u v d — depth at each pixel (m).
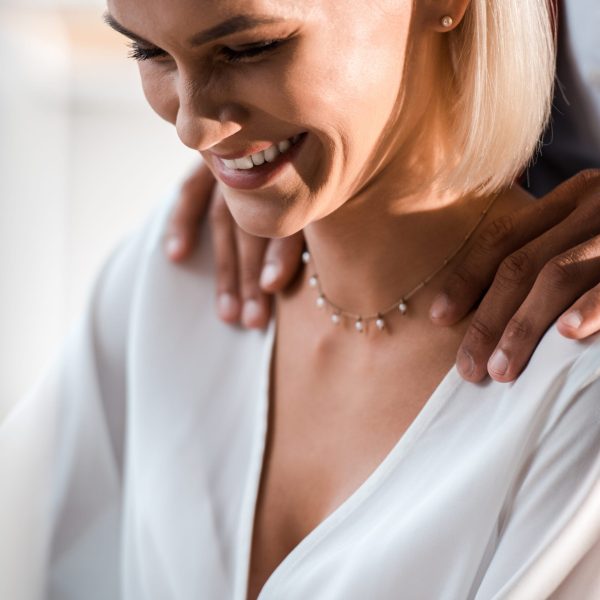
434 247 1.09
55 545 1.38
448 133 1.05
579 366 0.92
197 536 1.20
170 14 0.87
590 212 1.03
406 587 0.98
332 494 1.11
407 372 1.09
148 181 3.84
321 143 0.95
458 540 0.96
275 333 1.25
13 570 1.37
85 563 1.38
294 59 0.90
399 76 0.97
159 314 1.34
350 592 1.00
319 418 1.16
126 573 1.32
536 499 0.93
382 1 0.92
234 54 0.90
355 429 1.12
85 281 3.47
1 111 3.05
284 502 1.15
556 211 1.07
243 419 1.25
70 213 3.63
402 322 1.11
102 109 3.88
